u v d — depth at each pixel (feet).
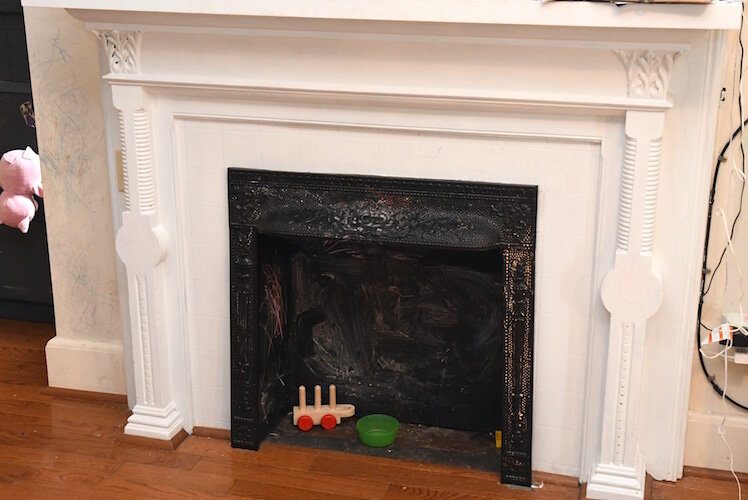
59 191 10.00
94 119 9.61
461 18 7.19
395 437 9.59
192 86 8.43
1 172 11.16
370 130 8.38
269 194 8.75
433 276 9.27
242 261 8.96
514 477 8.81
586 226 8.16
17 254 11.95
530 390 8.57
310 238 8.94
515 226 8.22
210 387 9.63
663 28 6.93
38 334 12.08
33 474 9.05
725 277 8.34
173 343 9.54
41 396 10.62
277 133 8.64
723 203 8.14
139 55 8.48
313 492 8.73
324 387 9.96
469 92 7.76
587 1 6.99
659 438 8.63
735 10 6.73
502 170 8.20
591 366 8.45
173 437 9.55
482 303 9.23
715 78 7.52
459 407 9.62
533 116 7.90
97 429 9.89
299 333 9.91
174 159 8.90
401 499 8.61
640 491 8.41
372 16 7.36
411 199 8.41
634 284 7.94
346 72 8.02
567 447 8.82
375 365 9.78
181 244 9.19
